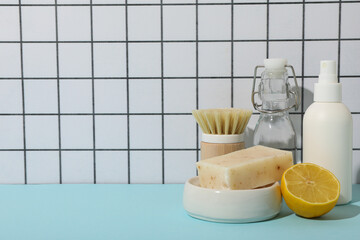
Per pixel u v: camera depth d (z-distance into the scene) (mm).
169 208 768
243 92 938
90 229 654
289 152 757
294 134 880
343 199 773
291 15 920
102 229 654
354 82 928
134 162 958
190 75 937
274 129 866
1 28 936
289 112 939
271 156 731
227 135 821
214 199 672
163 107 944
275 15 921
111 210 756
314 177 709
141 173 960
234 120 815
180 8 926
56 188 926
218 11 924
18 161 959
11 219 708
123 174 961
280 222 685
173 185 947
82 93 947
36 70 943
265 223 680
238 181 681
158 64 937
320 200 680
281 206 727
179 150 954
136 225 672
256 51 929
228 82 936
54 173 964
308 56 926
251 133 945
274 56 928
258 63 931
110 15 931
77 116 951
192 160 955
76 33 935
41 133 956
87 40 936
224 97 939
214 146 821
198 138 948
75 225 674
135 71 939
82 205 791
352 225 667
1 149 958
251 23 924
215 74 936
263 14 922
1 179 959
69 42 937
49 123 954
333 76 771
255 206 671
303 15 919
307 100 933
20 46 939
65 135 955
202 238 611
